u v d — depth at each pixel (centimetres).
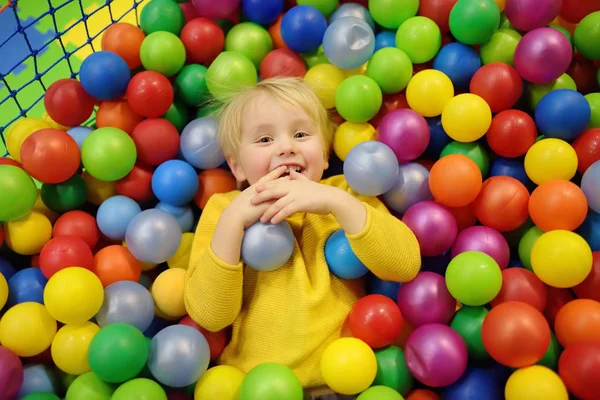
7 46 221
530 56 141
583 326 115
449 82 148
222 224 126
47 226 142
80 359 121
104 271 136
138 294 130
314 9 156
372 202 144
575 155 136
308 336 127
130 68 160
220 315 128
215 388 121
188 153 156
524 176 147
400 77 150
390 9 155
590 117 141
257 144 140
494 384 120
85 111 152
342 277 134
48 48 220
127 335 116
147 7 164
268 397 110
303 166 139
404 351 126
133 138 152
